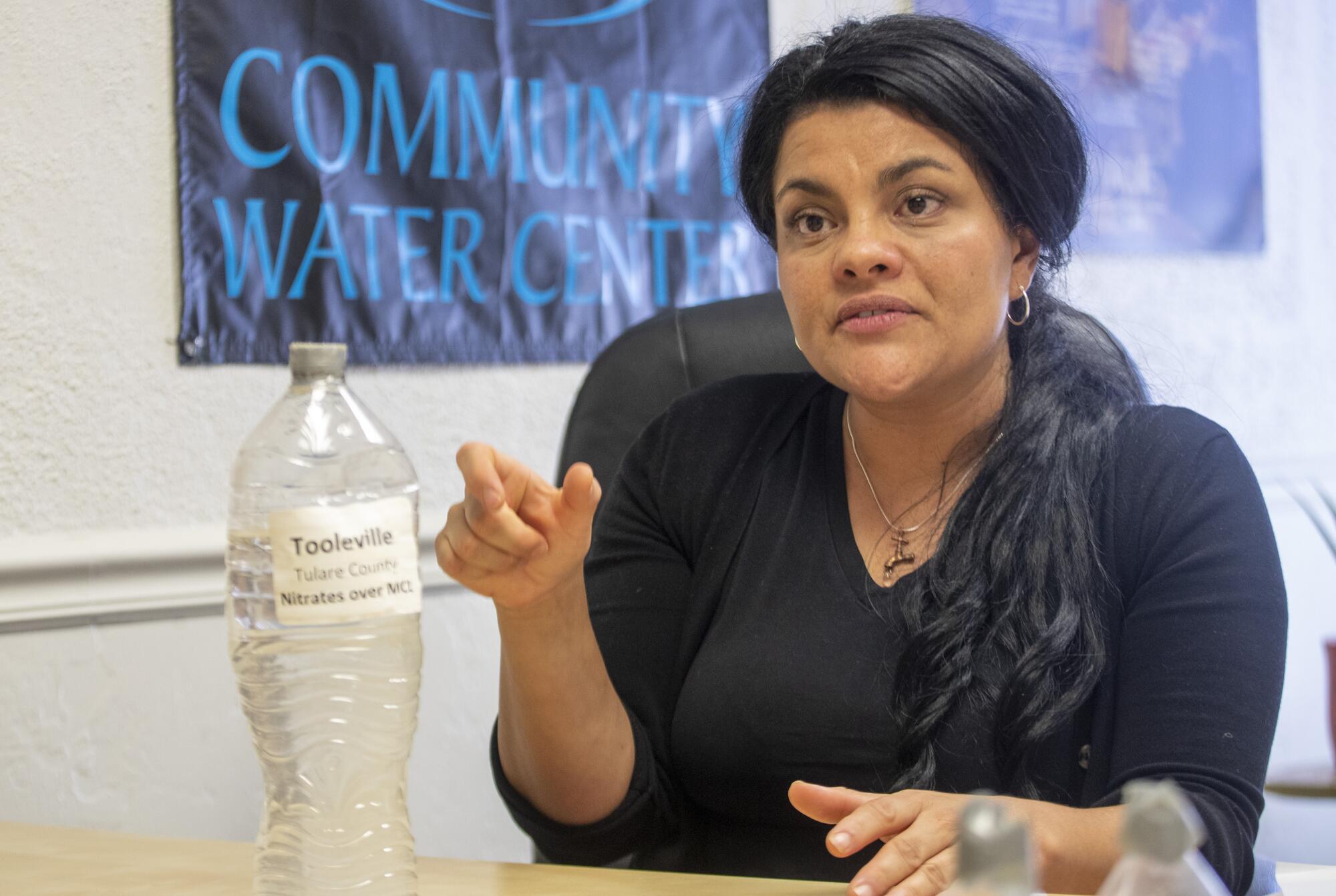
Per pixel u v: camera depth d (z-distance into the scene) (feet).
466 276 7.01
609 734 3.72
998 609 3.88
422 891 2.93
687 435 4.68
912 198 3.86
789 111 4.07
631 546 4.58
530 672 3.50
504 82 7.10
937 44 3.86
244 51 6.32
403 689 2.92
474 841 7.06
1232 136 10.17
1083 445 4.04
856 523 4.28
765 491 4.43
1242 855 3.28
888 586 4.09
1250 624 3.64
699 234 7.76
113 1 6.00
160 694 6.07
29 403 5.78
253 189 6.37
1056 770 3.81
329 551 2.42
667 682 4.37
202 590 6.15
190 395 6.22
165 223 6.17
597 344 7.44
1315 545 10.60
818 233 4.02
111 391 6.00
